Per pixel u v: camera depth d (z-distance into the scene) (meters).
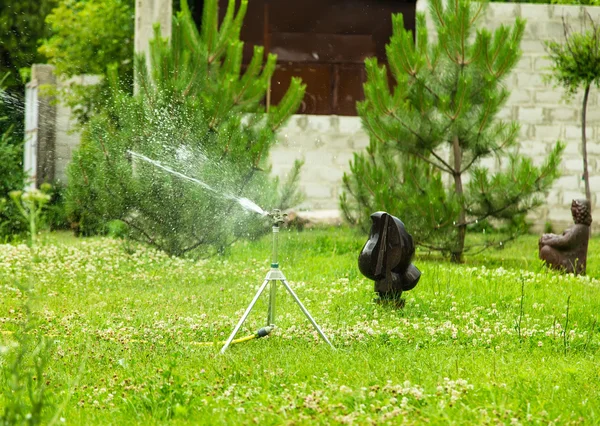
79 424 6.49
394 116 17.44
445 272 14.95
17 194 5.97
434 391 7.17
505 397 7.12
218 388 7.32
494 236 18.70
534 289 13.70
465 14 17.34
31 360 8.02
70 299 12.17
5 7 29.03
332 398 6.97
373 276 12.02
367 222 17.86
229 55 17.53
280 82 24.73
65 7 29.56
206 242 16.55
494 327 10.63
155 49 17.20
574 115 22.70
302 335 9.95
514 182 17.34
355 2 24.80
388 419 6.34
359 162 18.31
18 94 27.02
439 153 22.38
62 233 19.50
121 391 7.35
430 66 17.70
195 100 16.48
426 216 17.08
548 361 8.90
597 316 11.65
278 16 24.80
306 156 23.38
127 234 16.56
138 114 16.25
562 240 15.80
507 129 17.67
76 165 16.19
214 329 10.19
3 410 6.45
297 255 17.25
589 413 6.87
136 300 12.27
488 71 17.48
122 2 31.02
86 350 8.66
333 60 24.78
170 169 16.30
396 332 10.02
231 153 16.34
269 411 6.54
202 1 25.27
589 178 22.77
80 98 25.36
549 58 21.98
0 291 12.41
